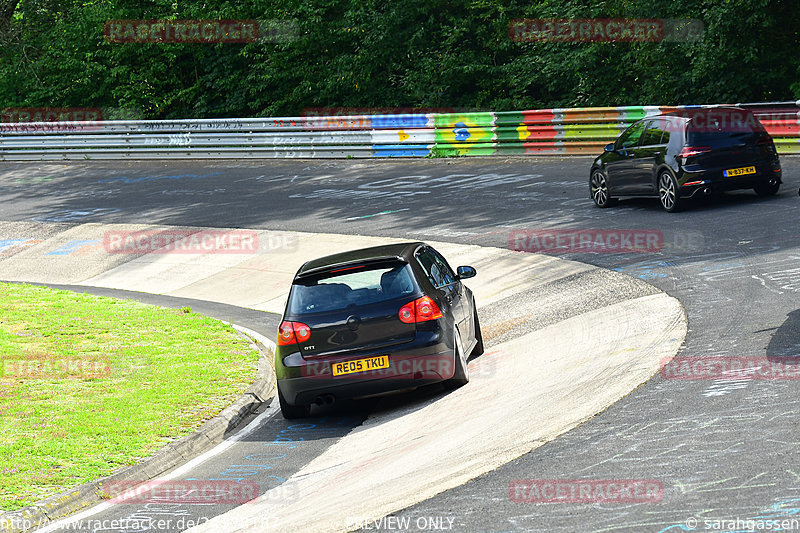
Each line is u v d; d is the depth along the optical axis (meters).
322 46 86.00
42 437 19.80
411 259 21.30
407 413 20.14
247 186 62.41
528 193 48.62
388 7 82.62
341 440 18.84
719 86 63.59
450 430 17.59
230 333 30.75
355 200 53.44
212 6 91.19
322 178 62.25
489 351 24.95
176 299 40.03
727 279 26.38
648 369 18.62
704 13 61.75
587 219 40.25
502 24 78.44
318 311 20.55
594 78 72.88
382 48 81.44
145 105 93.50
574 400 17.45
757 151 37.66
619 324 23.94
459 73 79.19
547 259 34.66
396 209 49.38
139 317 33.66
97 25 95.25
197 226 52.16
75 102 97.75
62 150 82.56
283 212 52.81
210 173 69.31
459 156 64.75
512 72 78.44
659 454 13.64
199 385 24.08
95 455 18.55
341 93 85.25
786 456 12.75
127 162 78.75
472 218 44.47
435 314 20.52
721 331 20.86
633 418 15.59
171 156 77.88
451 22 83.12
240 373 25.31
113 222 55.97
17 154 84.75
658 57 66.44
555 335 24.69
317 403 20.64
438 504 13.05
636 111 57.72
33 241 53.91
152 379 24.81
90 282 45.06
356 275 20.91
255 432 20.61
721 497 11.66
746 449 13.26
